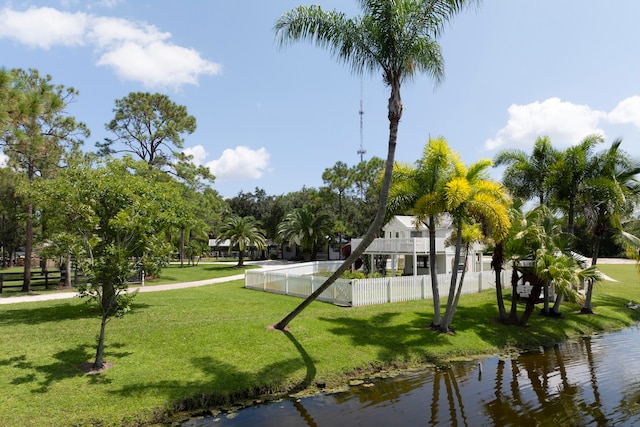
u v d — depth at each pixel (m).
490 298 20.14
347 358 11.03
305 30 11.07
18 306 15.23
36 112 14.49
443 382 10.25
